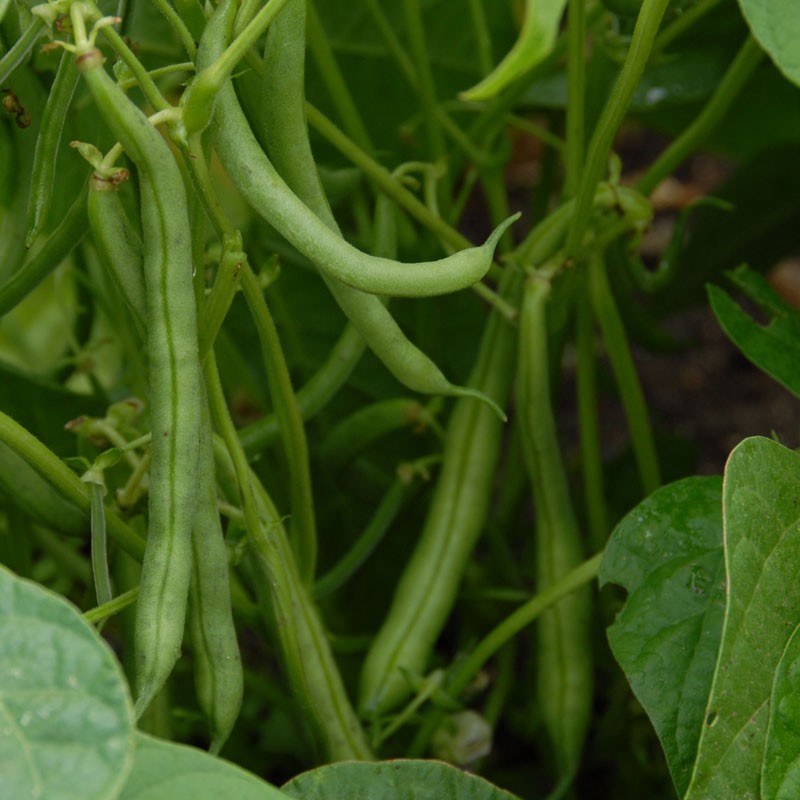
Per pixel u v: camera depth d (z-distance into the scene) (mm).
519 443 773
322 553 792
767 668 595
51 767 542
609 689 763
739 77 696
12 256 667
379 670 677
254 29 575
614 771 781
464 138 737
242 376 786
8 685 547
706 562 631
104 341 743
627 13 670
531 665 759
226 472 644
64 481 613
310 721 653
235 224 828
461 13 796
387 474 797
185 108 576
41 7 572
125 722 545
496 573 771
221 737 621
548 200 814
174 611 587
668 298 881
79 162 679
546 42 538
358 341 681
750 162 831
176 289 580
